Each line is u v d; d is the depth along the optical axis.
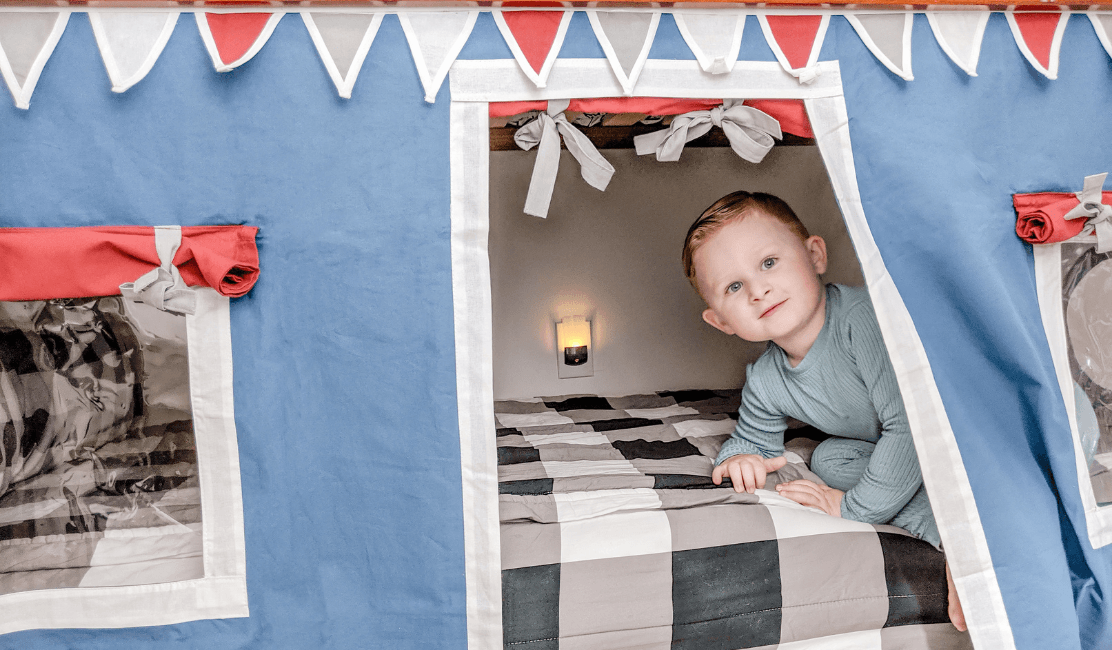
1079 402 2.02
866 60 1.87
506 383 3.65
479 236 1.76
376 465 1.77
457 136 1.75
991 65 1.92
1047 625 1.82
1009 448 1.91
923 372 1.85
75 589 1.75
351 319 1.75
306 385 1.76
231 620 1.78
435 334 1.75
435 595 1.77
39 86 1.62
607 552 1.96
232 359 1.74
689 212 3.71
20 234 1.61
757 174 3.73
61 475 1.77
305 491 1.78
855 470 2.36
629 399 3.55
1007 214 1.94
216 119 1.68
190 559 1.78
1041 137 1.97
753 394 2.56
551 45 1.76
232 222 1.70
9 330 1.69
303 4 1.67
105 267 1.65
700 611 1.88
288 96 1.69
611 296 3.70
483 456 1.76
